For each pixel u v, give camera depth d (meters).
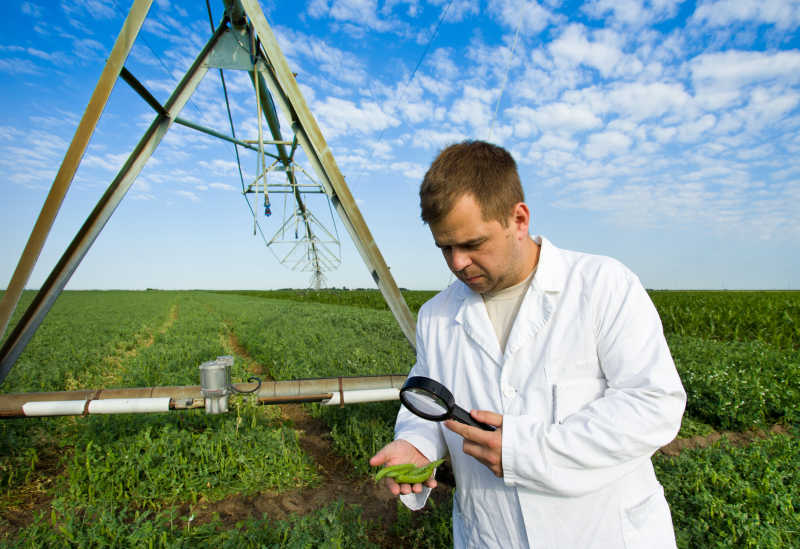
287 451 4.51
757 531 2.99
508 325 1.55
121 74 3.70
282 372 8.21
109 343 14.03
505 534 1.40
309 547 2.81
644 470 1.39
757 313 16.20
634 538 1.29
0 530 3.47
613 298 1.33
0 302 3.66
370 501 3.95
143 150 4.28
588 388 1.36
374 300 35.88
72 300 55.53
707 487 3.70
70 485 3.96
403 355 9.28
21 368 8.93
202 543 3.07
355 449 4.70
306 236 18.86
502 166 1.29
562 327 1.39
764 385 6.47
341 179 4.33
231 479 4.25
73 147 3.60
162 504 3.85
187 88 4.46
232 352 12.21
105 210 4.07
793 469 4.10
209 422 5.14
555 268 1.46
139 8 3.65
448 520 3.38
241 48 4.59
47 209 3.62
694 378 6.50
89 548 3.02
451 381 1.61
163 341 14.30
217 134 5.69
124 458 4.03
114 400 3.73
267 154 9.47
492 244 1.30
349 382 4.38
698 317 15.67
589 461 1.15
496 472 1.24
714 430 5.73
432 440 1.64
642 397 1.18
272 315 22.61
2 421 5.20
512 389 1.42
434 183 1.26
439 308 1.77
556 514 1.28
